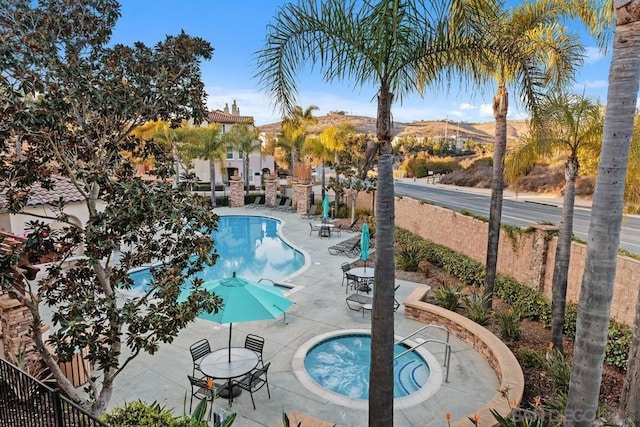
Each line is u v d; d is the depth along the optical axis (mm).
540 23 9297
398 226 22891
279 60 5637
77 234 5406
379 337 5414
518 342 9758
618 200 4047
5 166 5309
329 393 7965
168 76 5867
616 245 4113
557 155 9258
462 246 16094
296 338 10305
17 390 5664
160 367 8773
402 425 7031
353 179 28750
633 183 8883
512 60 6105
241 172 47531
